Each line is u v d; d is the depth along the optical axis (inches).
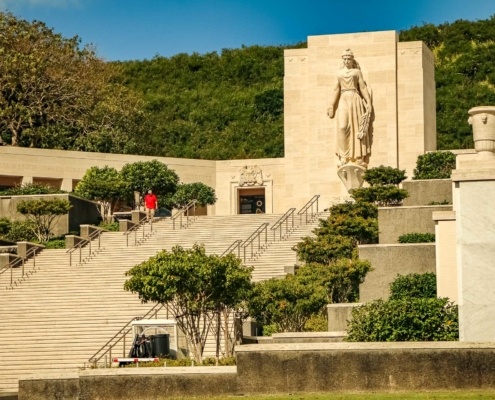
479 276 1088.8
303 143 2333.9
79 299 1721.2
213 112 3344.0
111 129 2896.2
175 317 1291.8
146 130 3085.6
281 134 3144.7
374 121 2293.3
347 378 1044.5
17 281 1835.6
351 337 1164.5
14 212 2263.8
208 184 2615.7
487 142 1208.2
